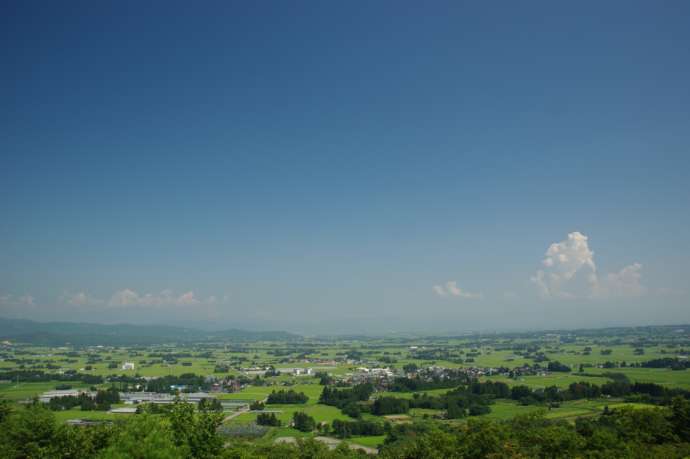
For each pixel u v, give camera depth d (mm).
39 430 85188
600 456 90188
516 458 91750
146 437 64188
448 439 102562
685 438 103062
